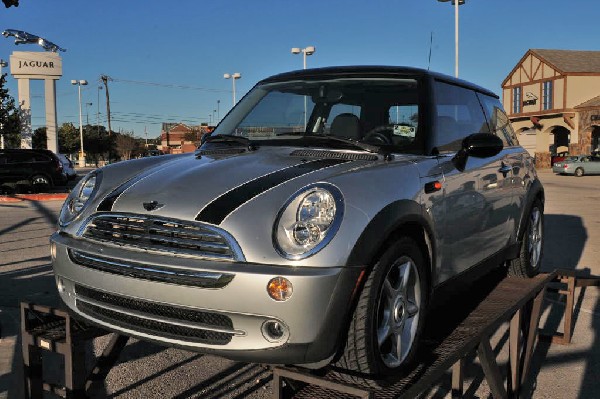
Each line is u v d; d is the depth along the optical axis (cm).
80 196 291
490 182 379
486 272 391
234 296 226
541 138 4491
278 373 223
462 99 391
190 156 320
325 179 254
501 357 412
